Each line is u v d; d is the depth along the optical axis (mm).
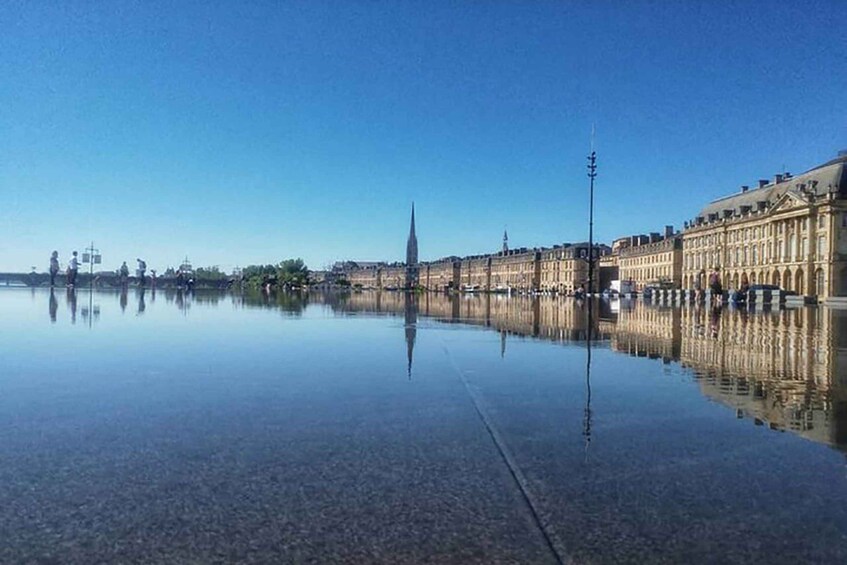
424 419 6805
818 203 84125
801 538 3701
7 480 4715
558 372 10492
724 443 5797
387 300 77125
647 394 8336
